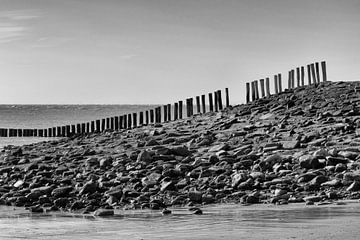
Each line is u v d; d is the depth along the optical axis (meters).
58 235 12.06
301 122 32.72
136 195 19.94
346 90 41.41
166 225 13.09
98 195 20.33
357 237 9.53
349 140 25.78
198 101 52.03
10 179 27.25
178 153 26.98
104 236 11.50
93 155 32.25
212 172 22.03
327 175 19.67
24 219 16.02
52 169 28.47
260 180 19.98
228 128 36.06
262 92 49.84
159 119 53.38
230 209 16.16
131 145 34.12
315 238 9.63
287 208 15.27
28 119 173.00
